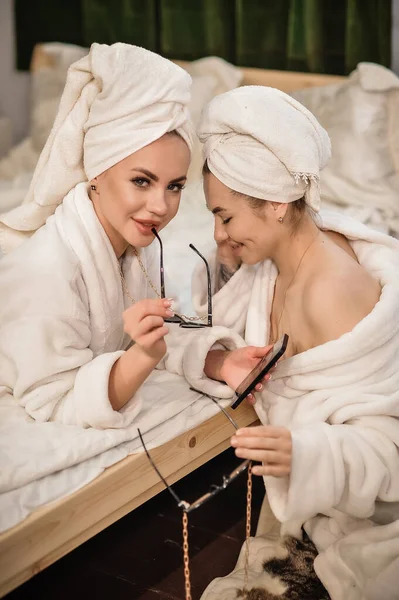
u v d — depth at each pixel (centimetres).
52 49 318
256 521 169
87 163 139
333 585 130
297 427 134
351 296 137
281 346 130
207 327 151
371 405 131
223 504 176
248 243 146
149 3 316
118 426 130
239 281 163
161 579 151
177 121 135
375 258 151
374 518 139
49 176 143
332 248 147
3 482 115
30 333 130
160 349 125
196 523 169
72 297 133
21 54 329
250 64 318
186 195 269
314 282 140
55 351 132
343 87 278
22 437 125
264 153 137
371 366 135
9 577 111
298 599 134
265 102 137
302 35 308
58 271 133
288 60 313
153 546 161
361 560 130
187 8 314
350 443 126
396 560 128
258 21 311
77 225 139
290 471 119
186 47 320
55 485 118
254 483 185
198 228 234
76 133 139
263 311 157
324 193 261
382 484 129
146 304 122
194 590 148
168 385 149
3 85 335
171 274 192
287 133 136
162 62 135
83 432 128
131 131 133
